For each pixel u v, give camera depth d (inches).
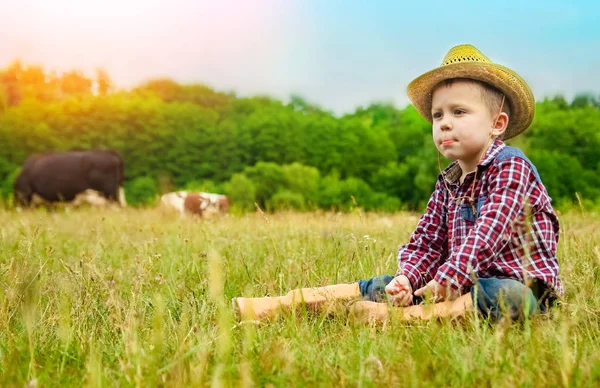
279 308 116.1
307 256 170.2
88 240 259.0
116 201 900.6
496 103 126.2
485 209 119.7
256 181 1943.9
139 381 77.8
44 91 3016.7
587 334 100.1
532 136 1892.2
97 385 80.0
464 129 124.2
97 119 2197.3
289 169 1953.7
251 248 203.0
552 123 1892.2
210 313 118.0
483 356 84.0
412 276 130.0
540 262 120.3
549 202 125.7
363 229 271.4
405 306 119.1
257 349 94.6
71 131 2198.6
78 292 128.9
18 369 87.3
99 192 893.2
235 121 2501.2
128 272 162.9
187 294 134.5
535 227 121.1
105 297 128.7
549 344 93.1
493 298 110.0
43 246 218.7
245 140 2220.7
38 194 879.1
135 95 2586.1
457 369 82.1
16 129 2148.1
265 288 143.3
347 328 106.8
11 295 121.3
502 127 127.5
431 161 1819.6
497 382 78.4
